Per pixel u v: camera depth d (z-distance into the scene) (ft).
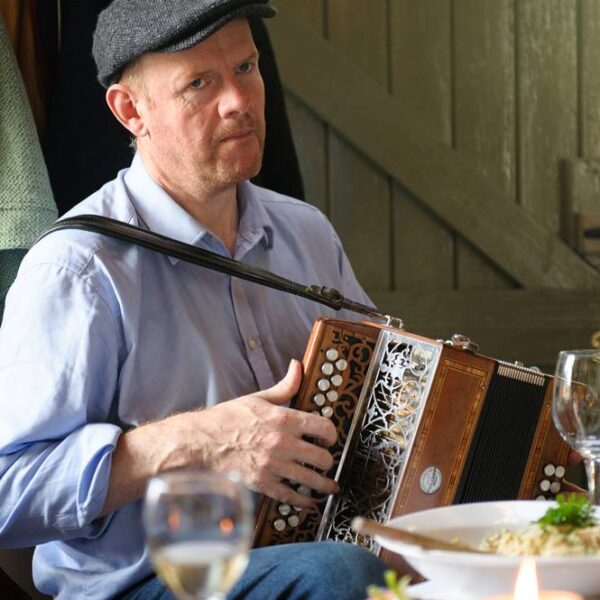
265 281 9.46
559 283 16.20
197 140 9.45
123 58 9.53
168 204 9.68
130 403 9.12
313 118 15.47
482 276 16.08
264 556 8.12
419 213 15.84
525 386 8.54
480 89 15.92
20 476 8.66
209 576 4.76
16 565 11.00
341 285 10.73
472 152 15.93
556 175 16.24
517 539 6.01
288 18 15.29
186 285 9.50
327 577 7.82
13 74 11.31
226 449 8.47
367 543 8.44
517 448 8.55
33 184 11.20
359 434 8.56
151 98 9.55
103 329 8.95
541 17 16.08
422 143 15.69
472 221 15.90
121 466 8.56
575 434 7.43
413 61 15.71
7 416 8.77
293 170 12.98
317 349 8.63
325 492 8.52
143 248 9.39
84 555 9.05
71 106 11.88
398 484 8.30
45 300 8.95
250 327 9.62
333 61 15.39
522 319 16.08
